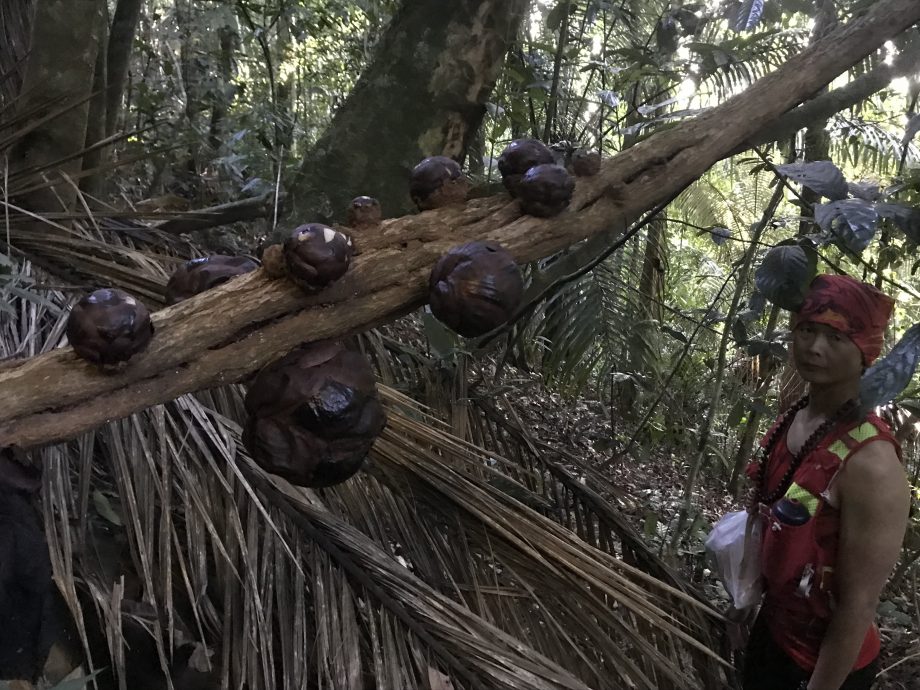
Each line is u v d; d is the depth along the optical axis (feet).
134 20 8.96
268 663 4.00
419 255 2.58
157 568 4.46
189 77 13.00
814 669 4.65
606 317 9.36
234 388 5.16
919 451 9.29
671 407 10.86
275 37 14.83
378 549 4.60
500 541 5.04
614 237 5.40
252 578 4.17
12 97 7.07
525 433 7.49
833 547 4.45
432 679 4.06
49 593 3.56
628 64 10.09
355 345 6.48
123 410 2.24
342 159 6.04
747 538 5.19
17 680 3.41
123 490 4.27
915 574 8.63
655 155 3.21
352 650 4.13
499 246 2.52
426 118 6.00
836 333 4.29
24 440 2.16
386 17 13.08
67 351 2.25
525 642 4.88
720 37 10.28
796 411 5.09
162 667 3.92
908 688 7.18
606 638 4.83
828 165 4.35
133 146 11.36
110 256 5.51
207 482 4.55
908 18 3.70
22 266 5.25
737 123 3.42
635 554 6.57
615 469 10.56
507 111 8.64
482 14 5.87
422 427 5.26
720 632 6.00
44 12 6.19
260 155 10.12
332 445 2.26
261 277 2.39
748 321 8.03
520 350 12.06
